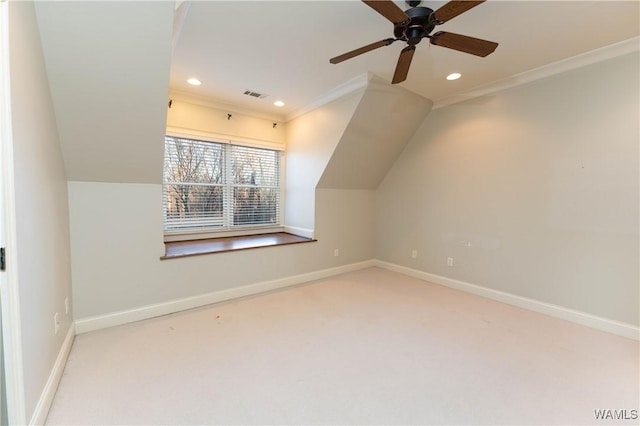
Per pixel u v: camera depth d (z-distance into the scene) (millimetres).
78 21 1560
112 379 1759
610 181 2389
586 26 2039
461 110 3416
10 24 1149
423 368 1908
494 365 1941
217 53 2412
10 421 1158
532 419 1480
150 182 2598
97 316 2410
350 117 3195
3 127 1103
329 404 1581
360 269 4438
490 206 3193
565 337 2326
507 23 2006
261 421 1461
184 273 2832
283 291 3420
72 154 2131
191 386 1710
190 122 3455
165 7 1621
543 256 2801
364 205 4438
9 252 1135
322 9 1846
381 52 2404
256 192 4195
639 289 2270
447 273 3641
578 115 2537
